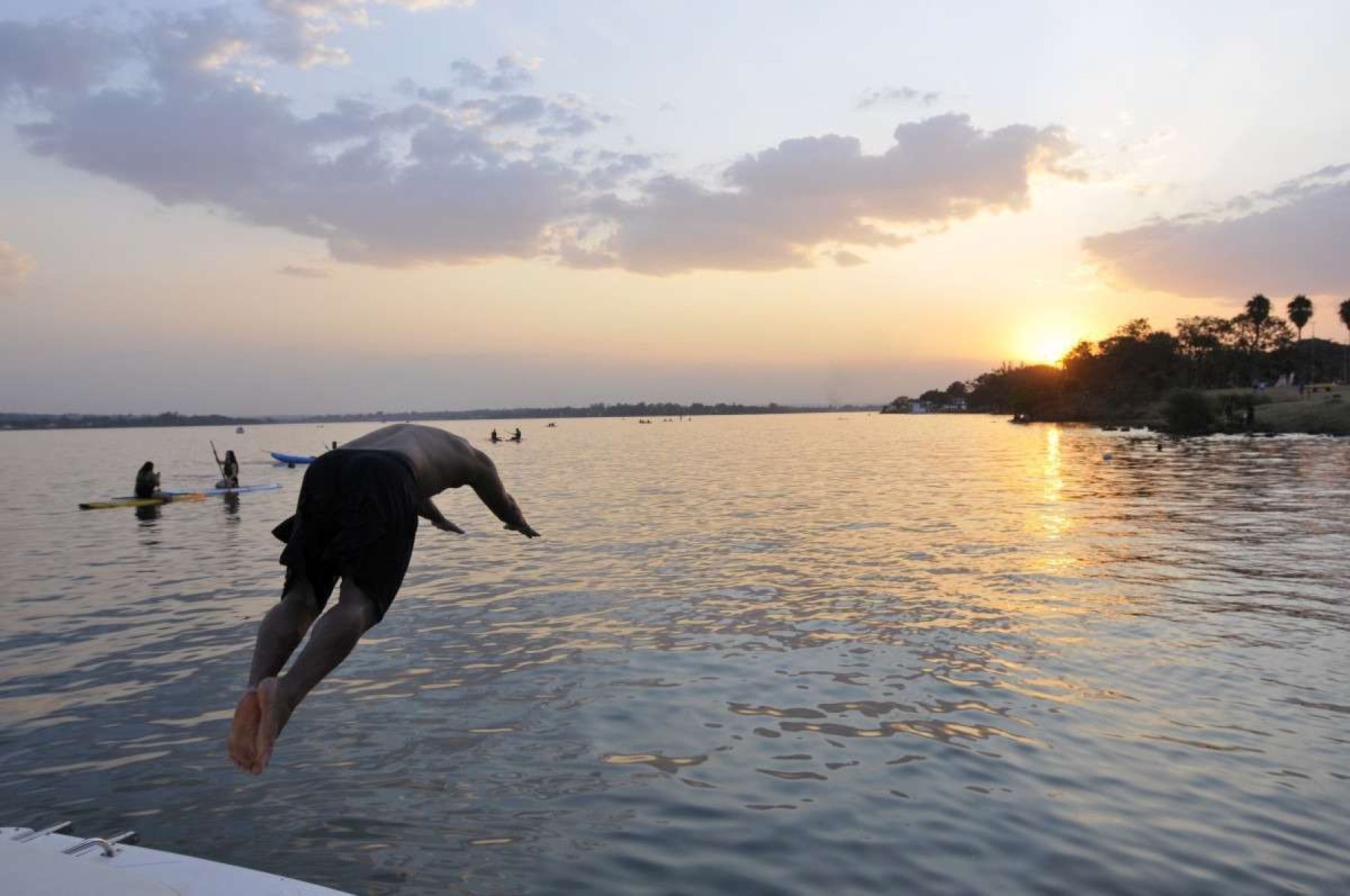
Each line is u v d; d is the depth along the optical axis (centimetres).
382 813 670
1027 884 561
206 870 407
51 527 2538
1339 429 8225
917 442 8800
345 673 1020
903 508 2733
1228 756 760
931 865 586
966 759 762
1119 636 1147
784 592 1452
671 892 555
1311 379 15712
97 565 1833
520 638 1173
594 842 622
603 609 1345
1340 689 928
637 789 708
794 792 702
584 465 5559
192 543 2162
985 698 917
